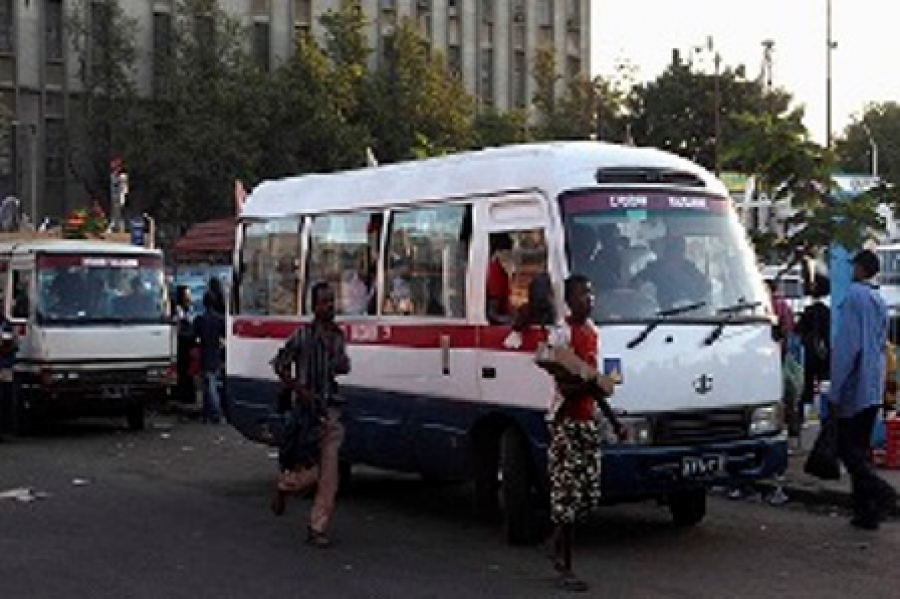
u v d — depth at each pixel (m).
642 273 9.63
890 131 82.50
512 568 9.12
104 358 18.59
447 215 10.76
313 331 10.12
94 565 9.32
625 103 58.69
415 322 10.98
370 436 11.60
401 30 54.53
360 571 9.09
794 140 13.23
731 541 10.06
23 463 15.27
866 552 9.60
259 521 11.16
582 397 8.49
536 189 9.82
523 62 65.25
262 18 55.06
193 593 8.45
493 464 10.34
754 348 9.78
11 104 48.62
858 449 10.38
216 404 20.25
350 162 49.94
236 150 47.03
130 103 48.88
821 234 13.18
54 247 18.78
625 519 11.12
